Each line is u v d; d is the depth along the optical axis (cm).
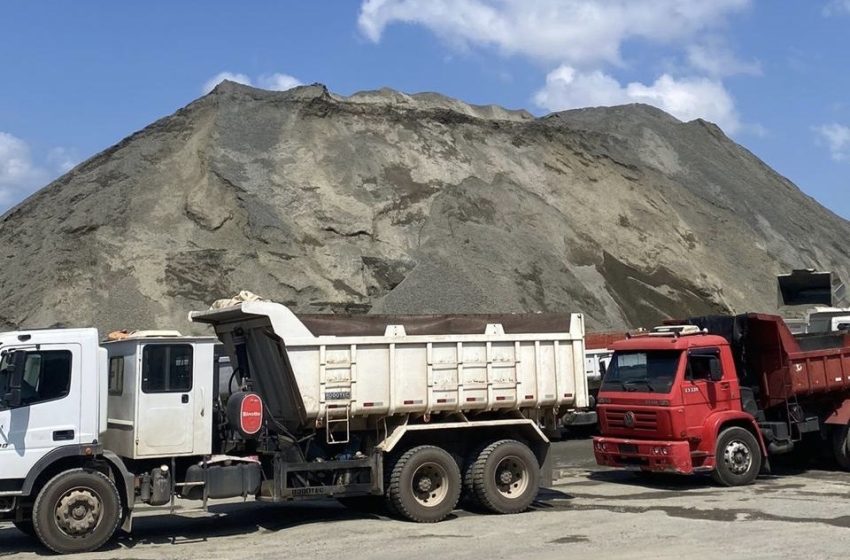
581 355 1339
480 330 1282
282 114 4809
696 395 1453
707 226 5369
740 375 1580
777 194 6181
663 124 6531
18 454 1034
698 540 1006
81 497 1044
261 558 977
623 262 4731
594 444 1554
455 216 4466
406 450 1222
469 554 962
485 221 4550
